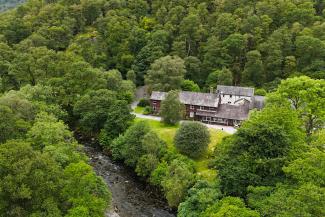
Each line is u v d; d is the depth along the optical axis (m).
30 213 37.12
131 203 63.53
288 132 51.75
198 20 135.62
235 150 51.53
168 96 92.31
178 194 60.31
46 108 82.62
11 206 36.28
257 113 64.12
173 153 73.00
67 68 108.38
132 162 75.06
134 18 153.12
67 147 56.81
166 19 146.12
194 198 53.38
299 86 62.72
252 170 48.44
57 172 41.19
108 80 106.81
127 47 137.62
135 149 75.44
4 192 35.47
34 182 37.41
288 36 121.12
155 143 73.38
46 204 37.56
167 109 91.56
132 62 134.62
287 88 63.66
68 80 102.75
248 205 45.38
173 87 110.31
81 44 137.12
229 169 49.66
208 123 98.50
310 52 114.94
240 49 123.62
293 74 112.31
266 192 44.56
